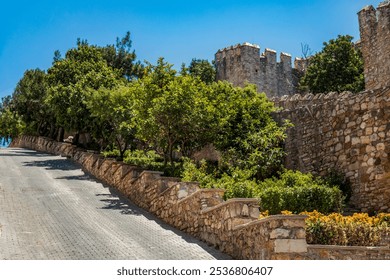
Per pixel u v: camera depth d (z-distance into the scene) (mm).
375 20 38969
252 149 23375
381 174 17375
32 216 16500
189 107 21688
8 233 13414
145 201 20141
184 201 15781
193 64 59562
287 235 9914
